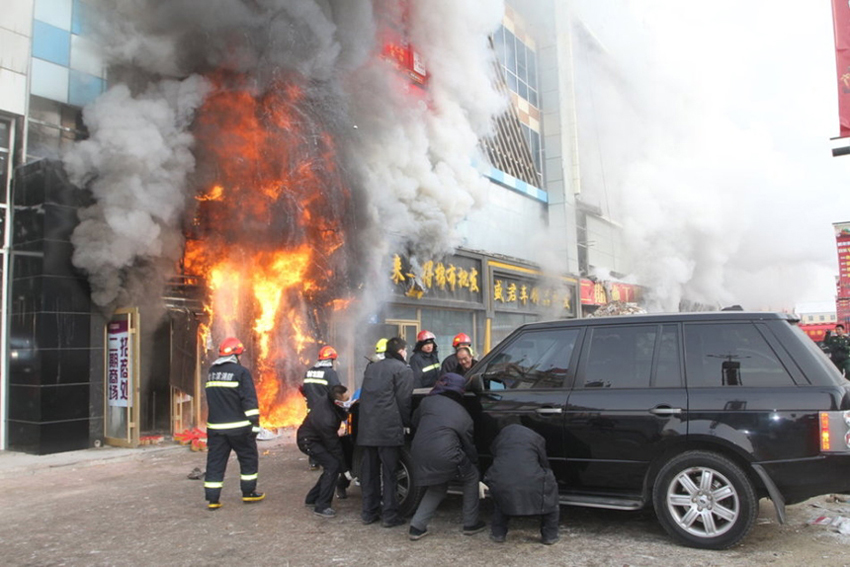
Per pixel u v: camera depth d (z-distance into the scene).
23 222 9.16
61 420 8.73
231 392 5.62
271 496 6.04
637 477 4.30
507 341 5.12
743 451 3.95
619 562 3.86
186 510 5.55
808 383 3.97
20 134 9.33
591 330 4.78
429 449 4.38
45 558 4.31
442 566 3.90
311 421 5.34
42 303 8.65
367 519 4.95
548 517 4.26
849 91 9.93
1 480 7.30
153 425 9.98
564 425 4.54
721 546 4.00
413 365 7.03
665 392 4.28
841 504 5.21
